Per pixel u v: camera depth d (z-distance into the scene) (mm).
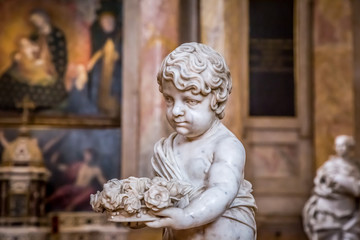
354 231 10586
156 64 11758
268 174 12508
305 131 12625
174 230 2967
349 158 10898
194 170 2961
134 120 12438
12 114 12930
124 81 12617
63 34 13289
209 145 2990
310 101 12695
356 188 10531
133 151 12336
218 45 11547
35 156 11883
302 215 12328
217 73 2920
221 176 2793
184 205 2791
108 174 12836
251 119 12586
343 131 12352
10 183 11641
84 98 13117
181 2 12328
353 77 12539
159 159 3086
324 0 12656
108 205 2648
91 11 13344
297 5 12836
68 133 12898
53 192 12648
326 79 12484
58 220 11984
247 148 12508
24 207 11602
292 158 12594
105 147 12906
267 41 12828
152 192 2607
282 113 12719
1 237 11289
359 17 12664
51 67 13188
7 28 13211
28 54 13188
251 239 2949
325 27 12617
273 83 12750
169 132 11758
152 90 11758
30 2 13312
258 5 12875
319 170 10922
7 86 13039
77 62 13211
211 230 2855
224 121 11578
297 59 12773
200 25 11883
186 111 2938
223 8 11602
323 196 10703
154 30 11875
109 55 13211
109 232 11711
